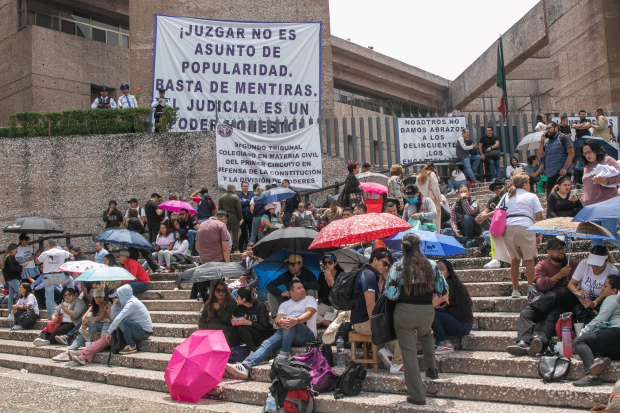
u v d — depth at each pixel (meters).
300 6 16.66
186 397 5.83
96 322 8.01
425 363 5.24
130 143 14.08
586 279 5.53
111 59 21.19
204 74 15.56
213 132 14.06
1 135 14.36
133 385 6.68
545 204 10.45
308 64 15.89
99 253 10.33
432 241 6.71
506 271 7.30
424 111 28.23
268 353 6.34
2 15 20.30
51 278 9.81
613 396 4.28
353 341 5.72
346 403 5.12
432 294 5.10
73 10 20.64
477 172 14.58
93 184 14.01
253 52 15.76
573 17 18.66
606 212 5.87
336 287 5.76
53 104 19.33
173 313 8.51
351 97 25.34
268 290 7.05
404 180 12.37
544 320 5.74
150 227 12.30
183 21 15.61
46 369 7.72
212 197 13.80
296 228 6.93
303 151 14.01
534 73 23.22
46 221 11.44
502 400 4.86
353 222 6.07
